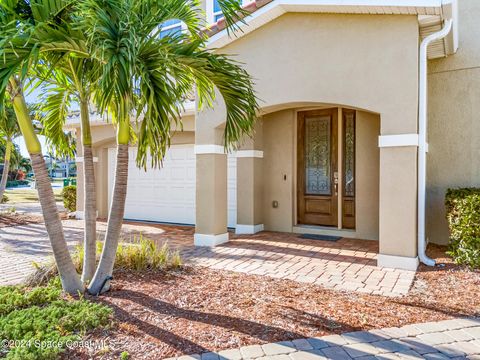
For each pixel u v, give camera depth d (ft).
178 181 42.75
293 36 25.30
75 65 16.10
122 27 12.64
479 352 11.75
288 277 19.94
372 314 14.73
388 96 22.21
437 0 20.10
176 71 14.99
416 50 21.52
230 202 38.09
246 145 34.22
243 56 27.09
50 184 16.24
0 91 11.51
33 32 12.03
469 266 20.99
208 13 38.06
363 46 22.98
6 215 51.60
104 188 47.57
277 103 25.84
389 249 21.99
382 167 22.27
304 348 11.89
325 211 33.32
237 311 14.88
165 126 13.52
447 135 27.96
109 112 16.46
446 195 23.95
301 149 34.42
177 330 13.10
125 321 13.74
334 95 23.90
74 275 16.60
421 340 12.51
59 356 11.18
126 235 34.27
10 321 12.89
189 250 27.07
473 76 27.09
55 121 20.63
